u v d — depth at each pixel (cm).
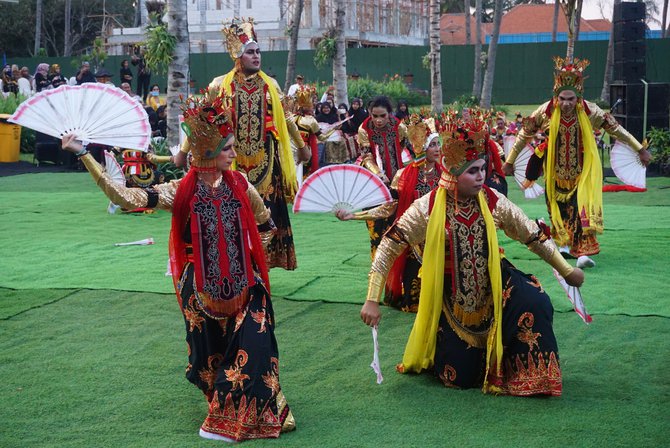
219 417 430
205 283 434
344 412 461
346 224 1110
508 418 448
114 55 4306
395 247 483
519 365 479
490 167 735
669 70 3741
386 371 526
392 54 4053
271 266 756
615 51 1962
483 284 481
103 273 799
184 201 437
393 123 764
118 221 1132
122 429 441
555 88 846
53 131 431
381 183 518
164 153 1465
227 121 437
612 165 891
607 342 577
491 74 2912
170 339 594
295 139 773
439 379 507
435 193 483
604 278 769
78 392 495
